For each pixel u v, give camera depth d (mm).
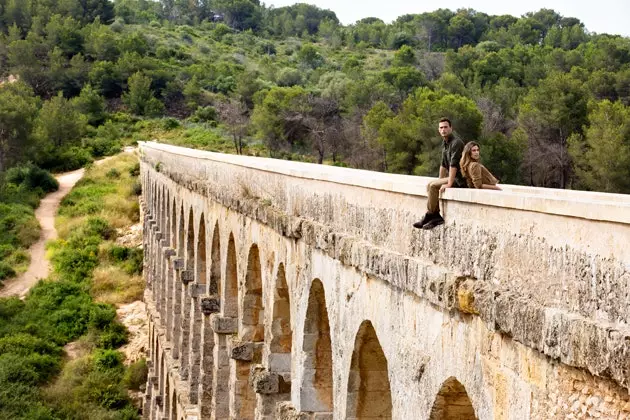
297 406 21719
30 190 100312
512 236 11477
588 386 9852
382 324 16031
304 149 103875
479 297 11977
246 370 29141
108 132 126438
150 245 69062
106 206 93000
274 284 24438
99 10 195500
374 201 16703
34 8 176250
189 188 41719
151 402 54281
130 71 152125
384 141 69812
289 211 22984
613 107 56062
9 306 69562
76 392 57062
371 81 115250
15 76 153000
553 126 62188
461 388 13578
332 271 18906
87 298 72062
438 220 13781
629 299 9039
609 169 51438
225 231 32031
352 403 17906
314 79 156750
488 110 71562
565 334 9938
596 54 96750
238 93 142875
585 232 9844
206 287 38531
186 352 43594
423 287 13891
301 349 21375
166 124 133000
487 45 150125
